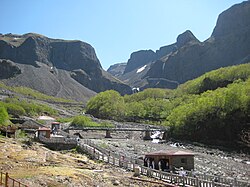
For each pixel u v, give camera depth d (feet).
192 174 148.87
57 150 244.42
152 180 144.87
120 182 132.67
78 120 449.48
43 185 111.04
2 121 321.93
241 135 352.28
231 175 197.06
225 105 385.91
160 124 537.65
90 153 223.92
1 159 156.35
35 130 324.39
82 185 118.42
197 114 410.52
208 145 377.30
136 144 331.98
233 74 644.69
